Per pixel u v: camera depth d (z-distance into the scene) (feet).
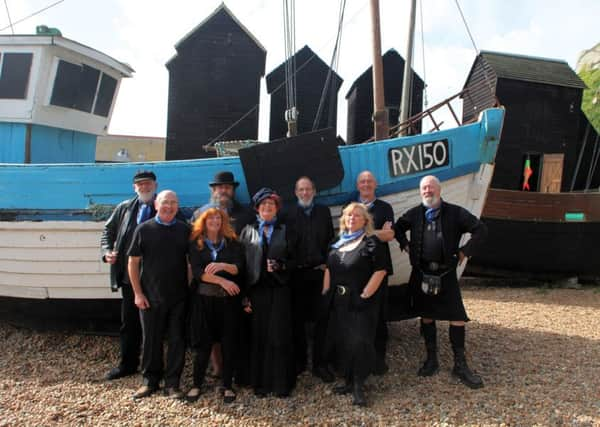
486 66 62.08
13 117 20.18
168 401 13.47
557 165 59.77
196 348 13.67
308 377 15.44
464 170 17.75
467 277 38.45
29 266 17.74
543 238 33.63
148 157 82.43
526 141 60.90
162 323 13.89
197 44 53.42
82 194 17.17
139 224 14.02
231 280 13.58
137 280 13.69
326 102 61.16
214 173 16.90
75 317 18.93
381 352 15.31
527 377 15.14
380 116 20.85
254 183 16.17
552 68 63.93
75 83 21.39
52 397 13.78
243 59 53.78
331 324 14.07
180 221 14.19
